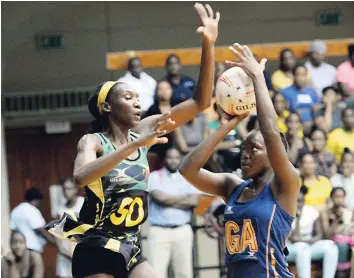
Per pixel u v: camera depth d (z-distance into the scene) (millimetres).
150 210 12422
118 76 19047
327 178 12641
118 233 7086
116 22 19094
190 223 12445
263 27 19109
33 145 19297
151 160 13086
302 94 14461
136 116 7148
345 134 14039
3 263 13102
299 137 13703
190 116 7598
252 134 7305
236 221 7172
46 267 17062
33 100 18953
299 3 19141
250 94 7371
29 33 18906
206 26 7371
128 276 7188
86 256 7109
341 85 14883
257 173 7250
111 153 6500
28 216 13461
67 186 13430
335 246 12039
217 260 13633
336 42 15305
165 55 14711
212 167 12352
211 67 7449
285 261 7160
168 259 12383
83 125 19281
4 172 16406
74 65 19047
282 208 7059
